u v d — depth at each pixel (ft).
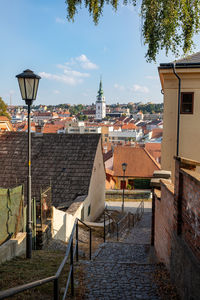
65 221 37.73
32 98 24.54
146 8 25.32
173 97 39.42
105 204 77.46
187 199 16.44
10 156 57.16
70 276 16.88
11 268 20.93
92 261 24.63
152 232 31.24
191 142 39.34
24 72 24.39
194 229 14.99
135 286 18.88
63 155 56.24
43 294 16.40
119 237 42.91
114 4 26.78
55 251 29.27
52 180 52.44
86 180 52.37
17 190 26.07
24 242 26.86
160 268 22.45
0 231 23.47
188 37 24.99
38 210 32.14
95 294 17.49
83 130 400.06
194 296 14.02
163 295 17.39
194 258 14.61
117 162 139.44
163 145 40.16
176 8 24.38
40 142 59.06
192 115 39.06
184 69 37.76
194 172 16.28
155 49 25.71
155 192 29.84
